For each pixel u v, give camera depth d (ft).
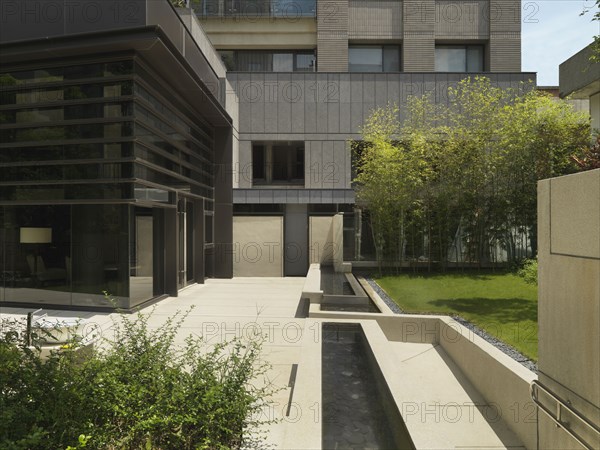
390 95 48.49
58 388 9.49
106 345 18.83
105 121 26.43
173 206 33.19
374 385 13.96
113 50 25.91
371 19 54.49
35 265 28.43
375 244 42.78
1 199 27.96
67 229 27.89
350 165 48.70
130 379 10.78
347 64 54.03
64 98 27.14
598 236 8.37
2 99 27.84
